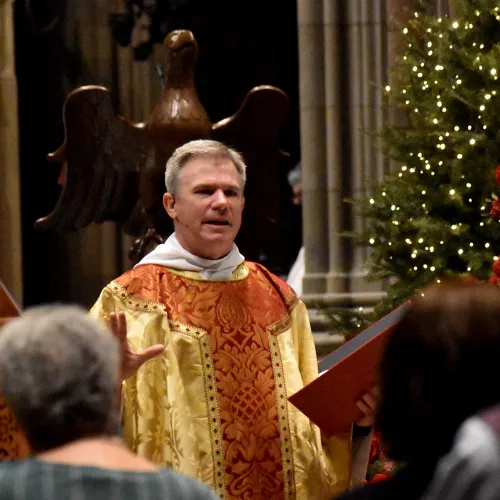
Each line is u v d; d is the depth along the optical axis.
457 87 9.62
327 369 5.86
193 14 18.03
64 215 11.93
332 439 6.24
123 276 6.25
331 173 13.24
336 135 13.22
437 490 2.93
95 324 3.59
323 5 13.30
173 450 5.92
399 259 10.22
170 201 6.35
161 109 10.61
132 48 15.87
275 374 6.26
